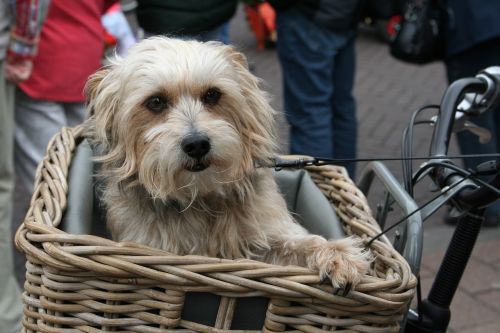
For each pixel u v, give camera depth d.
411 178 1.91
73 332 1.58
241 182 2.04
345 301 1.50
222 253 2.06
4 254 3.19
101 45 3.73
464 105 1.94
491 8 4.06
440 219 4.79
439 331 1.86
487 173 1.65
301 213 2.36
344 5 4.12
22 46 3.12
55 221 1.77
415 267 1.71
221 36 6.42
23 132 3.67
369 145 6.13
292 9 4.18
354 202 2.09
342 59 4.43
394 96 7.64
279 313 1.52
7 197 3.17
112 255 1.51
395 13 4.34
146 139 1.97
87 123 2.24
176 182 1.97
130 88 2.00
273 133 2.18
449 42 4.25
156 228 2.04
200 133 1.91
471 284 3.96
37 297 1.64
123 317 1.57
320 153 4.38
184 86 1.98
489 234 4.58
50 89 3.53
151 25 3.95
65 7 3.47
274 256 2.07
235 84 2.06
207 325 1.56
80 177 2.06
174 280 1.49
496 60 4.23
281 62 4.43
